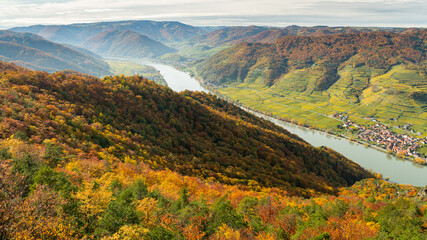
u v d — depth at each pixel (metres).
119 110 147.38
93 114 127.19
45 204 28.23
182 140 143.12
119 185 53.16
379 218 56.34
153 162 98.25
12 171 37.78
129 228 29.19
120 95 161.62
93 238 29.89
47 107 104.94
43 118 92.81
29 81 131.00
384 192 130.75
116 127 126.88
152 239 31.53
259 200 69.94
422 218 56.53
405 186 136.88
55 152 58.19
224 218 44.25
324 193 135.38
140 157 96.56
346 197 108.19
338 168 198.12
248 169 134.38
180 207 47.88
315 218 49.41
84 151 80.50
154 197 51.19
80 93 143.62
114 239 28.20
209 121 183.62
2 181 30.02
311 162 186.25
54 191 32.69
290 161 165.88
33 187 33.38
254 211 58.56
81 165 63.22
